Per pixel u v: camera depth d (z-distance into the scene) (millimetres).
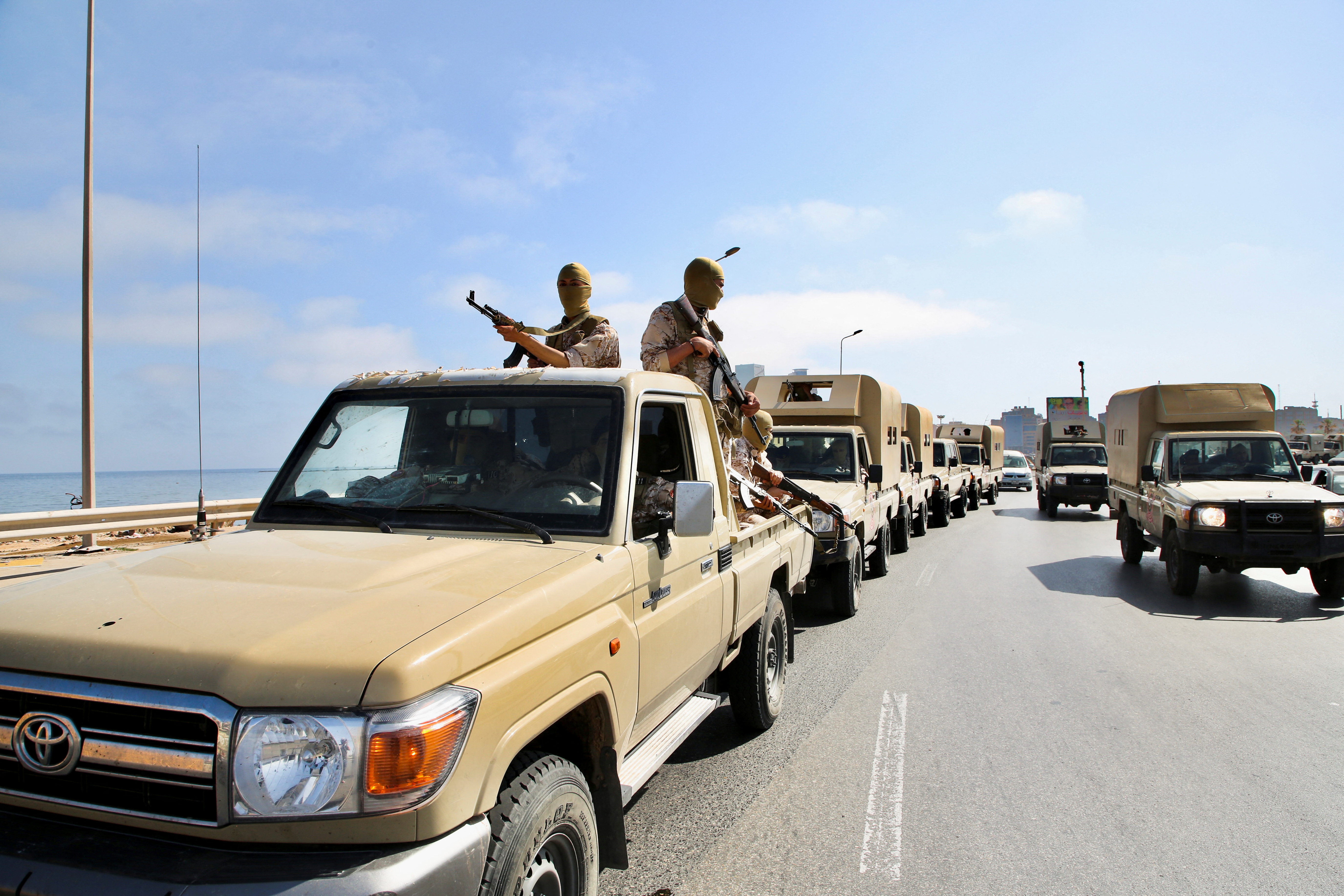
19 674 2033
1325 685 6441
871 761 4871
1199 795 4391
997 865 3641
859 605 9766
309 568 2494
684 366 5082
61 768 1961
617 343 4918
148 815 1896
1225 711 5805
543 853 2340
